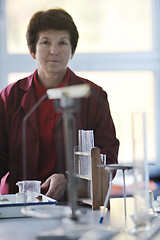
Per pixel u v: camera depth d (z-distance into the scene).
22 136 2.07
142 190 1.26
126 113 4.23
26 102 2.09
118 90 4.25
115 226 1.35
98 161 1.71
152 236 1.22
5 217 1.54
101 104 2.07
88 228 1.24
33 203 1.57
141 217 1.26
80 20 4.21
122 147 4.14
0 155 2.13
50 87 2.09
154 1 4.25
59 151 2.05
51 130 2.05
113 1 4.22
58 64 1.98
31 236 1.25
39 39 1.96
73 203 1.19
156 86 4.27
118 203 1.89
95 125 2.05
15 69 4.20
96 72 4.25
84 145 1.81
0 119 2.12
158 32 4.27
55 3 4.13
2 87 4.18
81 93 1.12
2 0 4.09
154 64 4.28
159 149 4.28
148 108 4.27
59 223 1.42
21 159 2.08
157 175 3.89
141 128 1.27
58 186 1.87
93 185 1.70
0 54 4.16
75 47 2.05
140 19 4.27
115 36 4.26
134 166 1.26
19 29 4.17
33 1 4.12
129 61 4.27
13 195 1.81
